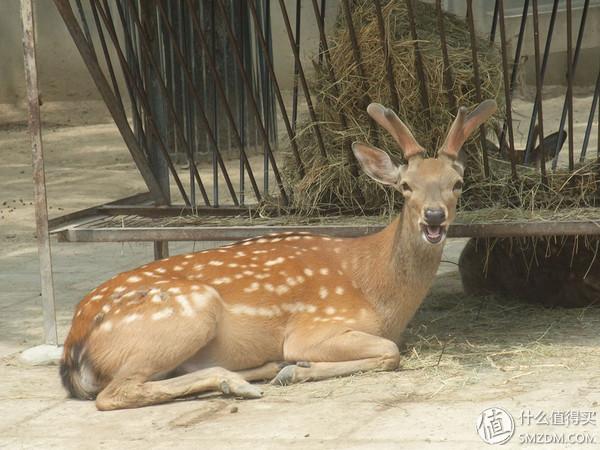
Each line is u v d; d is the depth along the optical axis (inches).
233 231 408.5
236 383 340.5
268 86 461.1
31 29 404.8
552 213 404.8
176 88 816.9
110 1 1107.3
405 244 364.8
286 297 366.6
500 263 455.8
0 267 600.1
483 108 359.3
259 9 766.5
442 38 395.9
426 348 392.2
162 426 316.5
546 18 1038.4
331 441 292.7
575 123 920.9
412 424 302.7
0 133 1072.2
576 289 437.7
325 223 418.3
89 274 571.2
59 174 887.1
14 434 318.0
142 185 834.8
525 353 375.6
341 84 421.7
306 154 436.8
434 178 347.9
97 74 442.6
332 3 1035.3
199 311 347.3
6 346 433.4
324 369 357.1
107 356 345.1
